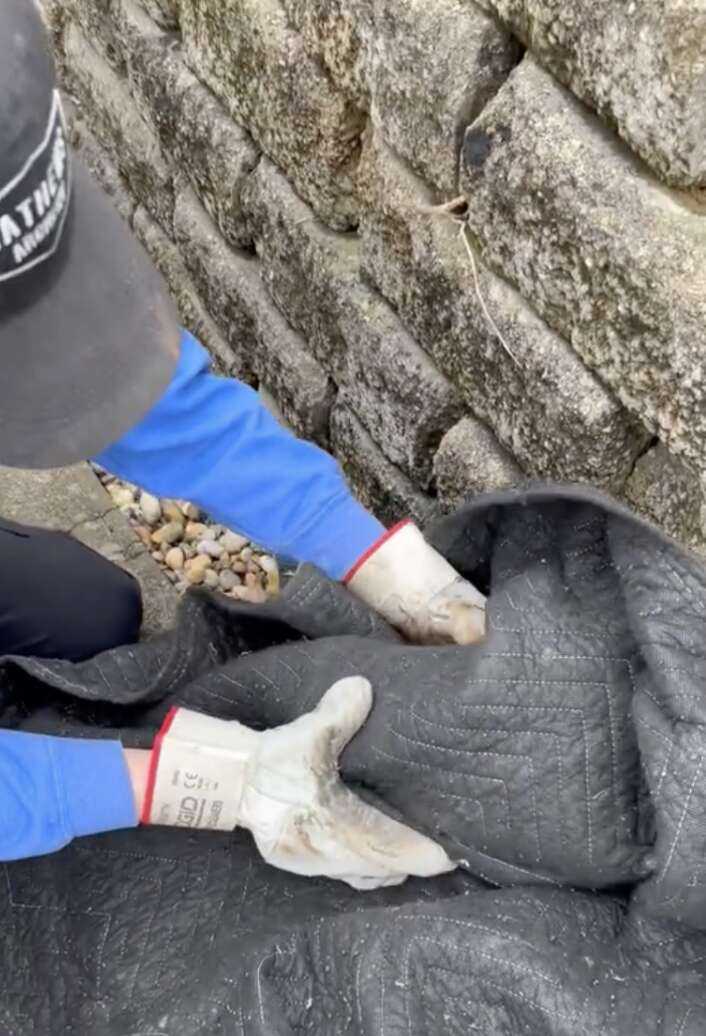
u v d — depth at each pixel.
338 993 1.34
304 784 1.40
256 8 1.97
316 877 1.49
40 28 0.97
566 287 1.54
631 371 1.49
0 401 1.13
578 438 1.64
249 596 2.45
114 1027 1.42
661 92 1.29
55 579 1.92
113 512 2.50
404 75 1.68
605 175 1.43
